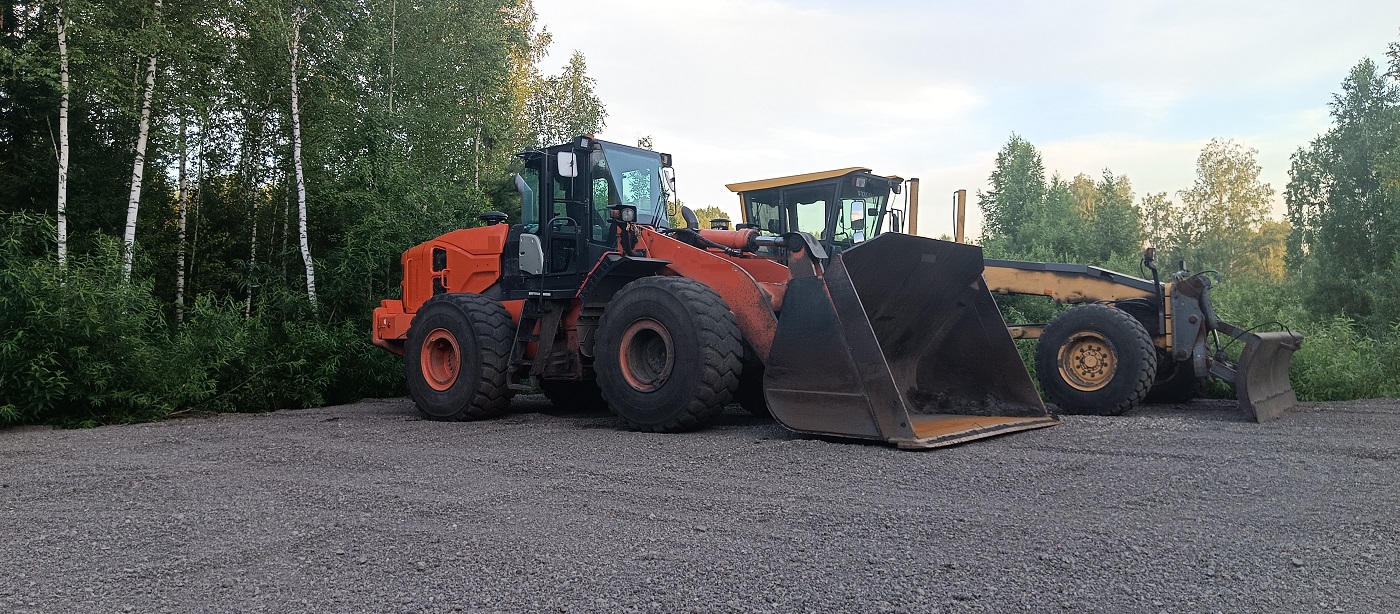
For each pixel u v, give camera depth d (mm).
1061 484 4230
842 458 4883
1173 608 2531
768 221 10523
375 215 11781
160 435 6844
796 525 3486
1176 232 46500
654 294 6297
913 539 3256
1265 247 47406
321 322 11297
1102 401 7328
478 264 8398
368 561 3041
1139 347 7168
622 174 7719
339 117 13844
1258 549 3113
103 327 8141
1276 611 2514
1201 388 9000
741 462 4852
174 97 11859
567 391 8781
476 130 17281
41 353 7727
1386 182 24141
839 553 3078
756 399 7449
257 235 15633
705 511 3742
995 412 6414
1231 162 45938
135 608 2605
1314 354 9625
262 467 5031
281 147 14141
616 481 4402
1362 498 3945
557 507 3844
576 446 5613
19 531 3611
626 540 3273
